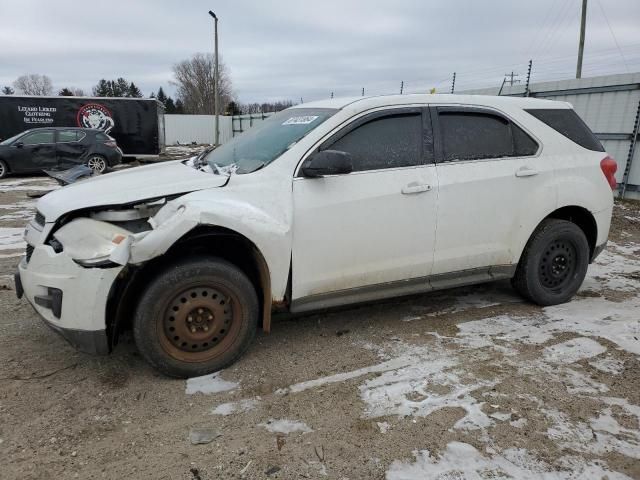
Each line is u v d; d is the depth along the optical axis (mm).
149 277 3035
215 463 2406
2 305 4293
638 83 9734
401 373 3213
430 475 2312
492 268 4062
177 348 3074
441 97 3846
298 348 3566
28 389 3012
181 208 2918
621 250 6594
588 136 4418
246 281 3170
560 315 4180
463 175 3764
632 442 2539
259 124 4293
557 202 4129
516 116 4070
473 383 3088
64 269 2836
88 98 18844
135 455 2459
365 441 2557
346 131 3457
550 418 2734
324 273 3412
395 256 3623
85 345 2918
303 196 3268
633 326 3936
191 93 70875
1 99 18125
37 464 2381
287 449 2502
